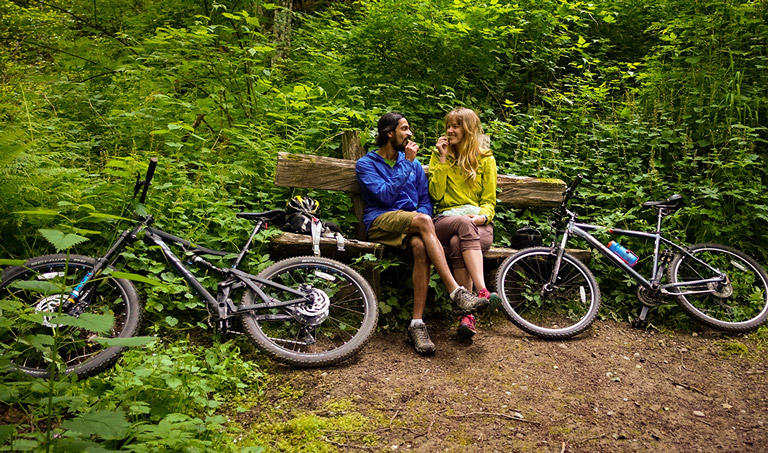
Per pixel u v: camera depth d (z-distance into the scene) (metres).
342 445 2.24
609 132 4.75
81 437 1.86
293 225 3.34
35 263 2.63
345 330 3.31
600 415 2.57
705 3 5.30
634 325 3.67
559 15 5.94
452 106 4.91
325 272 3.13
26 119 3.50
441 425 2.42
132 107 4.34
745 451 2.31
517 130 4.91
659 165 4.28
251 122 4.35
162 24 5.60
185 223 3.19
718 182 4.21
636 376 2.99
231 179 3.77
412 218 3.22
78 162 3.66
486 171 3.60
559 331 3.36
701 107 4.63
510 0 5.84
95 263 2.72
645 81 5.39
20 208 2.92
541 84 5.89
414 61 5.37
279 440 2.25
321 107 4.10
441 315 3.60
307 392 2.64
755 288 3.83
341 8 7.37
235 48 4.49
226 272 2.97
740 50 5.00
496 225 4.07
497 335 3.43
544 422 2.48
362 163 3.46
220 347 2.78
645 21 6.70
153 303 2.84
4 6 4.96
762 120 4.61
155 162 2.84
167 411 2.18
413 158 3.50
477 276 3.22
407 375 2.86
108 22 5.76
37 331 2.56
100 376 2.47
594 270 4.04
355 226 3.81
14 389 1.91
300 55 5.97
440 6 5.64
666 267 3.78
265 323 3.13
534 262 3.81
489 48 5.44
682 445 2.35
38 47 5.27
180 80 4.70
